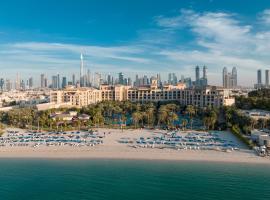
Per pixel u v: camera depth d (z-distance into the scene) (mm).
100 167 148750
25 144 191375
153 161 156625
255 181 128375
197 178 132625
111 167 148500
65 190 122750
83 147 184375
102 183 129000
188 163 152500
